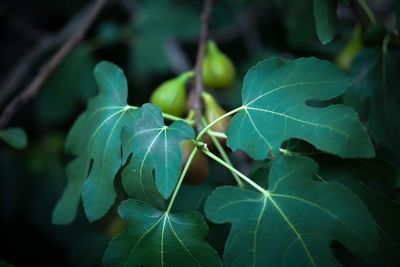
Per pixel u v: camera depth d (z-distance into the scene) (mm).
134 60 1341
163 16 1380
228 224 750
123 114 725
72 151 808
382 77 836
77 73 1334
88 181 723
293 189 640
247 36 1399
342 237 618
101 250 1199
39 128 1434
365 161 676
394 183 673
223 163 675
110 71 754
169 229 664
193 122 779
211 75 930
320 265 620
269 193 646
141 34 1358
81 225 1317
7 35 1506
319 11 692
